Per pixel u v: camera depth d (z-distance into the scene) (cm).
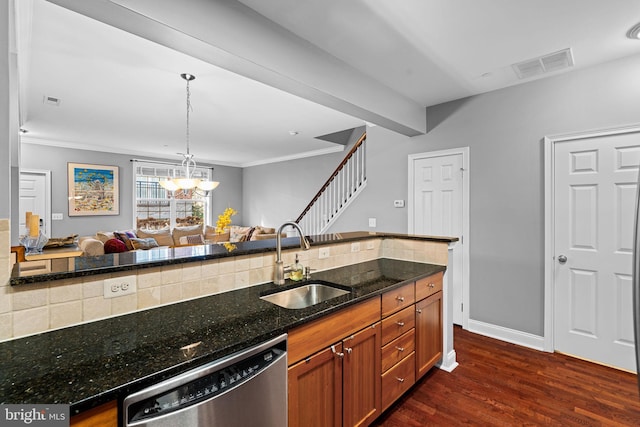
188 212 803
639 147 241
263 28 196
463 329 336
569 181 272
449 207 348
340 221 467
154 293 143
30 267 126
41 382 83
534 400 210
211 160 827
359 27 209
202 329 120
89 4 137
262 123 466
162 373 90
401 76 282
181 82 314
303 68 222
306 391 137
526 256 296
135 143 612
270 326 124
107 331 117
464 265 334
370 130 425
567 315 274
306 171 727
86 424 79
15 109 252
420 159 372
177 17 156
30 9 198
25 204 576
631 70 244
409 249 270
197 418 94
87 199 639
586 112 263
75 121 454
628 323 246
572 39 222
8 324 108
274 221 810
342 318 155
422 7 188
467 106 332
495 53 242
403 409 201
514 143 302
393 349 192
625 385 227
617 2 182
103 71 288
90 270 124
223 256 167
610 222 254
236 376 106
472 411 199
